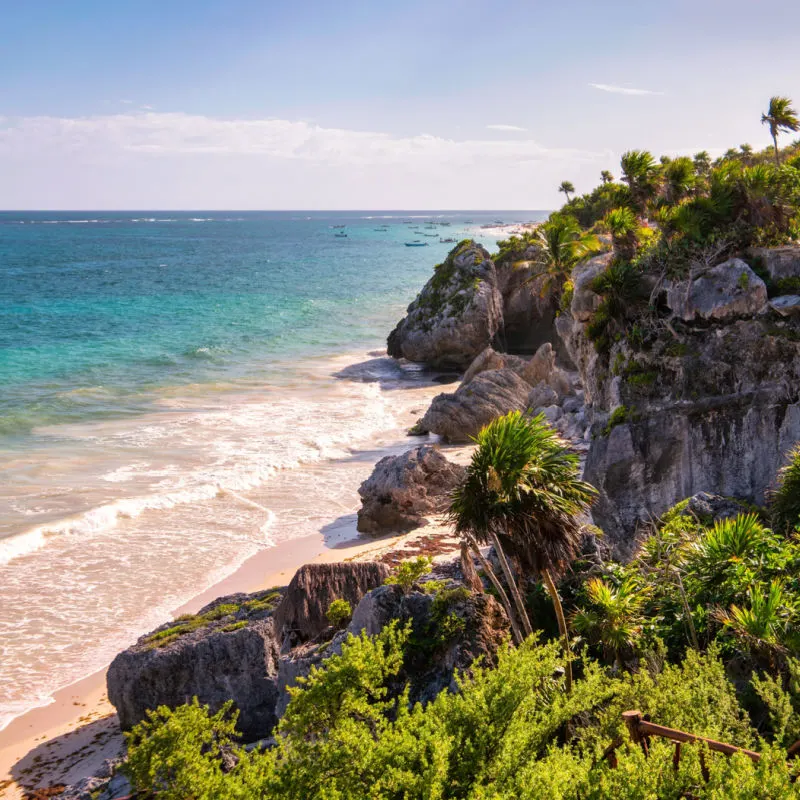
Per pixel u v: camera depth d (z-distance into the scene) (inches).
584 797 288.0
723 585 623.8
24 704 830.5
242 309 3865.7
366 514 1288.1
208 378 2406.5
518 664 357.7
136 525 1285.7
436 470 1359.5
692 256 928.3
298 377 2488.9
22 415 1873.8
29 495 1376.7
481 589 711.7
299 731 352.8
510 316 2910.9
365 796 301.1
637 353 922.7
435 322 2652.6
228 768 572.7
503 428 555.2
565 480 561.3
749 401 861.2
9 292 4296.3
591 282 999.6
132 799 355.9
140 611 1011.9
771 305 852.6
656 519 890.1
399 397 2276.1
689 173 1079.0
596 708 434.3
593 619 585.6
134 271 5841.5
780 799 257.8
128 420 1895.9
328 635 805.9
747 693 516.1
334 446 1745.8
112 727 799.7
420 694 574.6
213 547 1211.2
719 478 879.1
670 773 287.1
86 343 2839.6
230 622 857.5
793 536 706.2
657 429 895.1
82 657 914.1
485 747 323.3
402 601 637.3
